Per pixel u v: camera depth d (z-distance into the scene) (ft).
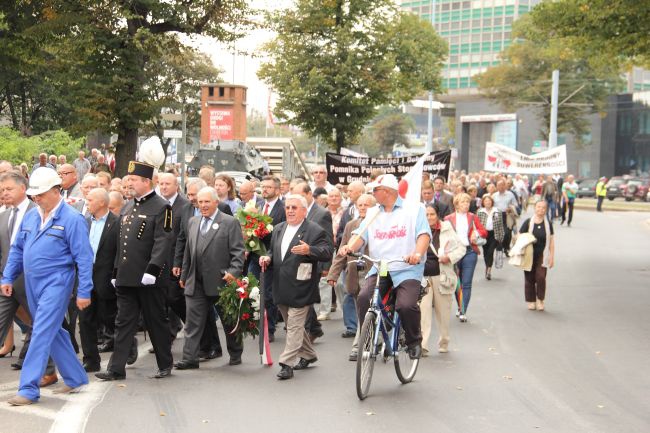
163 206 29.17
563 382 29.86
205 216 31.35
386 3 108.78
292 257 30.07
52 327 25.80
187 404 25.88
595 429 24.09
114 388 27.71
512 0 333.83
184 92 146.72
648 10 66.33
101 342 35.53
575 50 78.23
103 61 71.77
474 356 34.40
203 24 73.61
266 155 141.59
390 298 29.07
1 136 104.83
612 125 301.02
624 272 67.21
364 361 26.94
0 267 30.81
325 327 41.04
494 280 61.00
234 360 32.12
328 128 107.55
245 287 31.24
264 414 24.93
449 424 24.26
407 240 28.07
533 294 47.52
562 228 120.78
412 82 112.88
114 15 70.44
